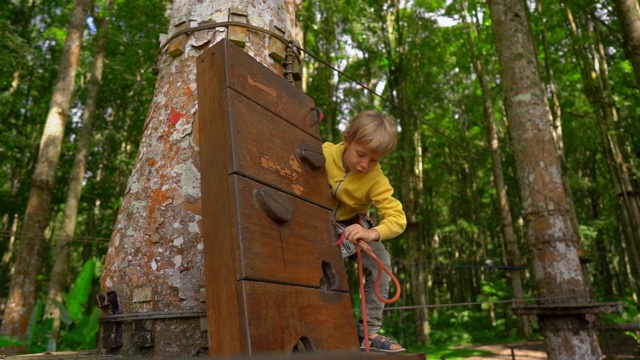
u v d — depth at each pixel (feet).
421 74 67.82
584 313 19.44
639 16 25.90
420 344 57.06
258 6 7.57
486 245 90.74
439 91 71.77
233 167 4.57
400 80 64.34
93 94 43.29
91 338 22.17
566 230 21.20
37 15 60.13
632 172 49.83
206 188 4.81
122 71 51.37
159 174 6.53
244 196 4.55
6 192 56.95
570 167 76.69
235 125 4.83
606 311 18.84
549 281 20.97
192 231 6.09
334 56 63.05
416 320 58.29
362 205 7.32
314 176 6.29
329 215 6.32
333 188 7.11
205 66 5.30
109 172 63.41
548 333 21.01
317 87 56.85
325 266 5.82
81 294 24.21
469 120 79.41
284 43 7.78
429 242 86.07
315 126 6.77
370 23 55.42
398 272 68.80
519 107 22.80
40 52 51.24
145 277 6.02
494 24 24.62
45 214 31.40
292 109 6.25
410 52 65.87
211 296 4.39
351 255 7.79
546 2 50.11
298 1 10.18
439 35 65.67
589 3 39.68
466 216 89.76
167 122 6.84
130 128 63.05
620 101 45.70
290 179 5.60
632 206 44.04
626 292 94.43
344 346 5.39
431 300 82.53
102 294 6.12
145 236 6.23
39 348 22.18
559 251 20.89
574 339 20.04
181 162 6.48
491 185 89.51
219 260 4.41
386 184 7.22
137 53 48.55
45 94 57.88
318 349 4.87
